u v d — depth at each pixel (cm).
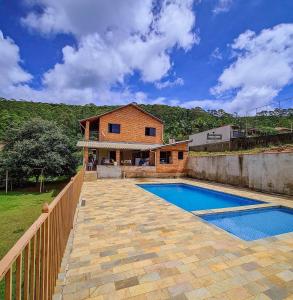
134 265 366
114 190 1180
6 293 141
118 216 667
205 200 1160
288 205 819
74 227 563
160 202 873
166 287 306
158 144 2373
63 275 335
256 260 385
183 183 1557
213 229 548
